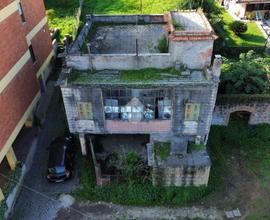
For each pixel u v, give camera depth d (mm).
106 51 19609
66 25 37094
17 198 19594
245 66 23844
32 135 23453
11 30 19594
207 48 17438
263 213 18547
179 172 18578
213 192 19688
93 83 17391
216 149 22250
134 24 23172
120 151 21609
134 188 19172
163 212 18641
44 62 27219
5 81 18594
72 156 21516
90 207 19000
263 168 21469
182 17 19297
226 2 42875
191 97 17750
